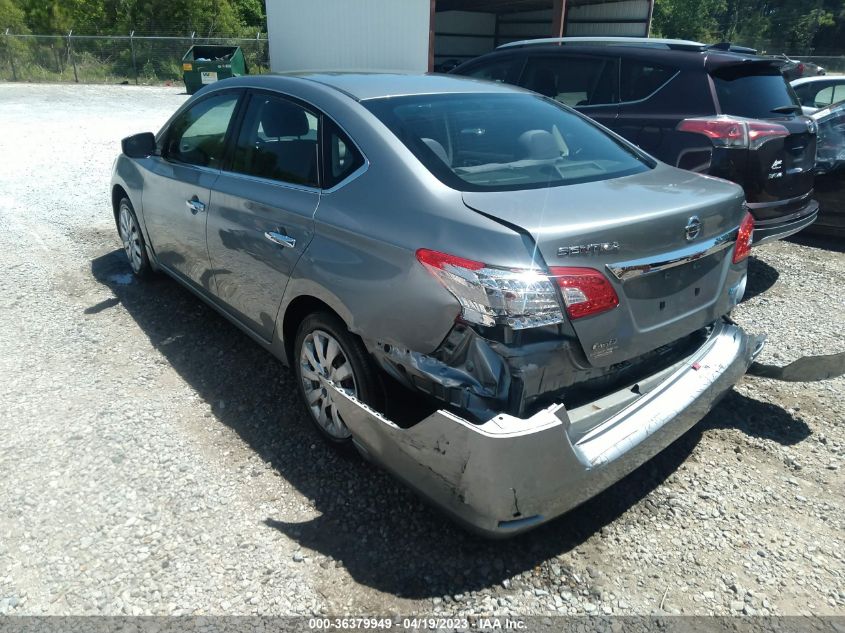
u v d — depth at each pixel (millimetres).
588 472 2275
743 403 3678
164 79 26656
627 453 2383
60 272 5375
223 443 3189
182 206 3971
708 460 3174
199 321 4527
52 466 2971
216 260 3672
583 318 2250
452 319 2268
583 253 2227
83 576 2387
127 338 4262
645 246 2389
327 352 2912
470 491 2186
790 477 3061
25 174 8953
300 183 3047
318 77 3391
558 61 6070
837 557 2586
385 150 2725
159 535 2588
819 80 10555
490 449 2082
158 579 2381
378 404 2738
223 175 3609
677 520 2773
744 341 3053
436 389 2357
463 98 3277
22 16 32031
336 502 2807
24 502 2740
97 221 6848
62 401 3508
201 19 34000
